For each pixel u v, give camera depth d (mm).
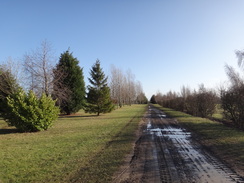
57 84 22734
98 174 4793
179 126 13602
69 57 27406
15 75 22719
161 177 4574
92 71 24750
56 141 8906
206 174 4699
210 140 8383
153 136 9930
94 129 12336
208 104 19641
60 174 4852
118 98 49000
